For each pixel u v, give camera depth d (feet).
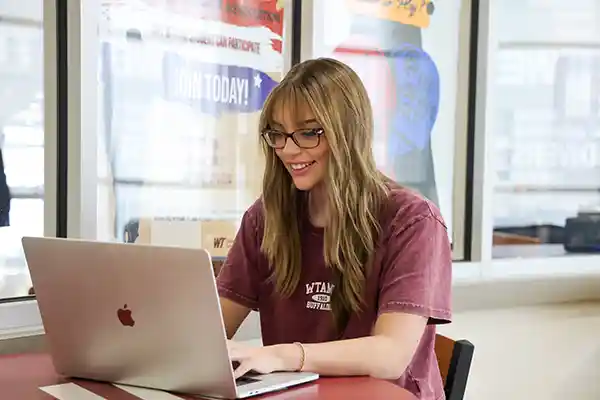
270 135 4.72
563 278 8.71
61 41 6.09
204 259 3.36
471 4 8.52
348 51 7.77
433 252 4.64
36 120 6.08
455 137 8.61
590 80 9.15
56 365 4.17
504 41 8.67
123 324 3.78
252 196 7.30
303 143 4.58
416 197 4.86
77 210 6.14
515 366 8.23
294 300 4.98
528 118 8.87
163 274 3.51
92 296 3.81
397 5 8.05
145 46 6.52
